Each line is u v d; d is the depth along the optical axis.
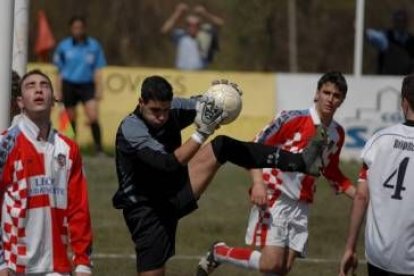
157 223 21.34
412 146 18.81
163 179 21.27
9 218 18.31
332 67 72.94
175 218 21.55
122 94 47.19
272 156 20.98
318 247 32.44
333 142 24.00
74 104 46.50
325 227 34.94
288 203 23.97
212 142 21.39
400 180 18.75
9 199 18.31
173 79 47.34
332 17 73.50
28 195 18.31
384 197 18.88
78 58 46.34
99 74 46.78
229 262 24.70
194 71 47.81
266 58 70.94
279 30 71.69
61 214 18.53
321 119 23.72
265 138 23.78
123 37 74.38
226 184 41.19
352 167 43.62
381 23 70.56
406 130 18.98
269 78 47.16
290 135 23.73
